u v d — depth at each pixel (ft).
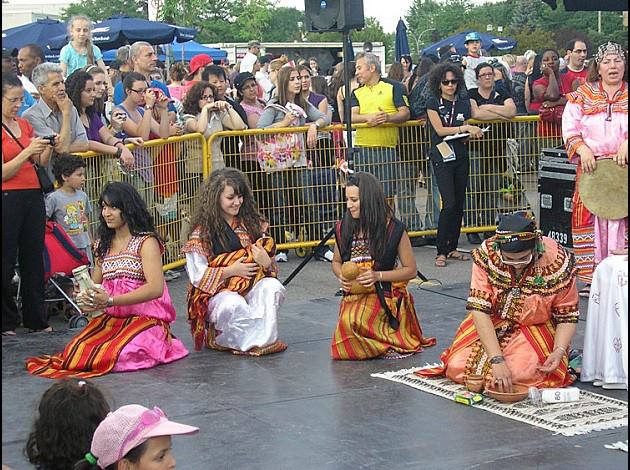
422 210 37.76
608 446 16.81
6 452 17.35
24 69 34.76
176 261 33.83
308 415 18.99
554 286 19.62
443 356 21.09
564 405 18.99
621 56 26.37
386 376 21.35
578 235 27.58
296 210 35.83
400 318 23.22
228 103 35.29
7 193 24.59
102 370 22.21
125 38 58.95
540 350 19.72
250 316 23.49
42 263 25.72
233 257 23.81
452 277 32.60
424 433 17.79
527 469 15.96
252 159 35.12
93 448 11.34
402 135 36.94
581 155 26.84
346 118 31.86
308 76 36.09
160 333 22.89
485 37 88.58
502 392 19.35
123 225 22.80
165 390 20.81
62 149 27.07
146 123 31.76
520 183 38.14
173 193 33.32
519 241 19.19
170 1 107.96
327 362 22.79
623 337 19.66
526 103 45.21
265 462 16.56
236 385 21.09
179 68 46.55
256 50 64.80
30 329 26.08
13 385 21.30
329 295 30.53
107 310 22.97
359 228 23.18
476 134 34.42
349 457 16.70
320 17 31.71
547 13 169.07
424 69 42.91
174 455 16.96
